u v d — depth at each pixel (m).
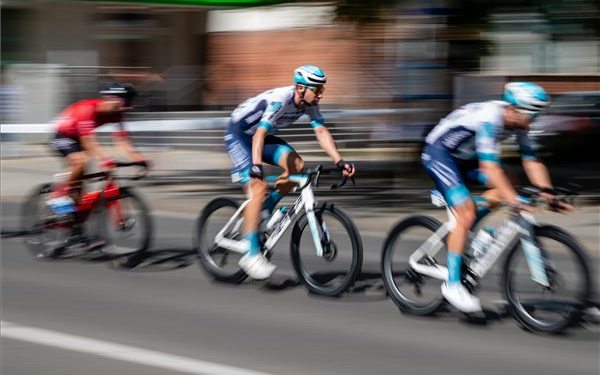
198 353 5.68
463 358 5.64
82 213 8.55
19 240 9.87
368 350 5.80
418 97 14.21
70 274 8.12
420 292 6.73
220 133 19.50
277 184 7.45
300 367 5.43
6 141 18.38
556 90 22.42
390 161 16.38
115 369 5.33
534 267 6.02
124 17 25.97
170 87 22.34
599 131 17.53
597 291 7.19
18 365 5.40
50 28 25.11
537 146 17.05
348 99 20.02
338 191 13.48
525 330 6.29
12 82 19.89
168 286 7.64
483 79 15.24
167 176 15.31
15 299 7.14
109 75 21.31
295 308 6.89
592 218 10.91
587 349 5.83
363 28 13.98
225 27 24.91
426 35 13.77
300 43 22.11
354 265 6.99
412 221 6.74
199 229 7.91
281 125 7.47
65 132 8.45
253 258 7.35
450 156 6.50
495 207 6.59
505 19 12.95
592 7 12.32
